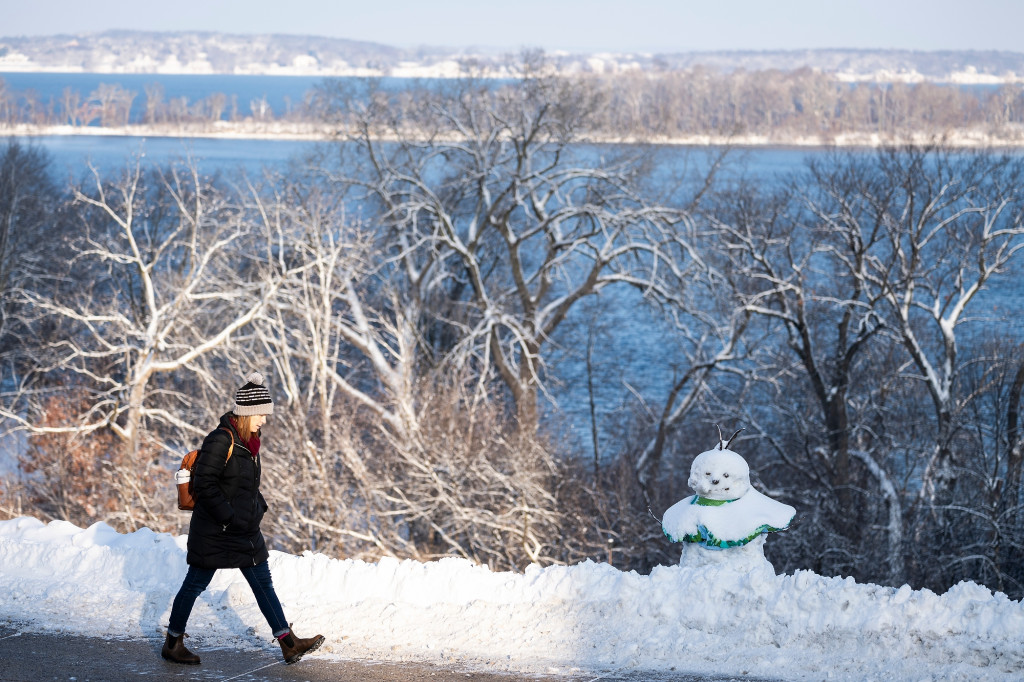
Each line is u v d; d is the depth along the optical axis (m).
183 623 11.66
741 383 65.25
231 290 51.06
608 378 74.56
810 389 59.22
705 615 12.15
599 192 61.62
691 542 13.12
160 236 64.19
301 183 57.34
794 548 49.62
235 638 12.70
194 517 11.48
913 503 50.38
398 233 63.28
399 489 40.25
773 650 11.59
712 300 62.59
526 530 38.41
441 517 42.69
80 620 13.33
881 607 11.45
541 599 13.18
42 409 53.16
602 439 69.31
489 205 61.84
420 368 56.03
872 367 59.28
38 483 50.47
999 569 46.34
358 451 42.09
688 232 58.16
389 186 61.91
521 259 76.00
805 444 55.19
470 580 13.80
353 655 12.02
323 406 39.38
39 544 15.58
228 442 11.20
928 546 48.16
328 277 45.12
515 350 59.97
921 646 11.12
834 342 59.81
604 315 90.25
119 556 15.09
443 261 65.12
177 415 49.12
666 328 72.00
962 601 11.29
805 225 57.25
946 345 50.28
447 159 63.09
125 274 60.25
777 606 11.87
